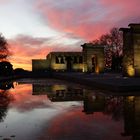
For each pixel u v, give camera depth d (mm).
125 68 36844
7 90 28062
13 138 8383
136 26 35344
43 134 8812
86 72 59594
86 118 11578
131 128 9508
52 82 42094
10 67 62812
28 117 12094
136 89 21844
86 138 8250
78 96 20656
